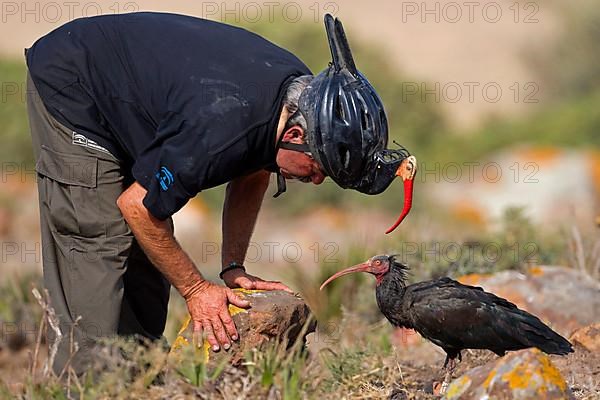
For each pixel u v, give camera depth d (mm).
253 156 17812
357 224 51281
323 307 29453
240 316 18641
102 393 17312
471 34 103625
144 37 18625
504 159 61844
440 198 58062
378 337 25312
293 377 16953
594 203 53125
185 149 17297
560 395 16438
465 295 20062
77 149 19000
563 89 93125
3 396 18078
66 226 19281
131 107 18422
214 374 17328
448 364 20734
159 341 18844
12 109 62062
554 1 101688
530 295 25375
